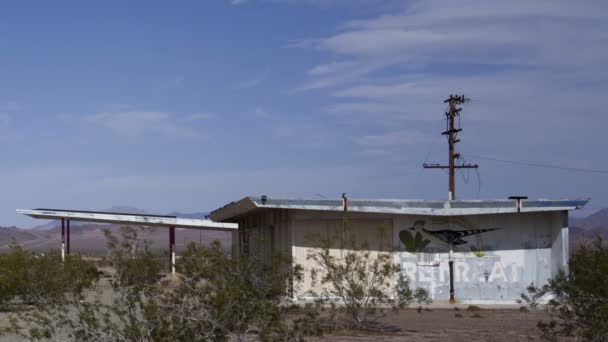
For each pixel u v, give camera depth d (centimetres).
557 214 2748
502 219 2775
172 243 3494
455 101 4784
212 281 1183
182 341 1150
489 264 2747
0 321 2092
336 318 2059
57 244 13100
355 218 2703
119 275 1190
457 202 2669
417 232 2720
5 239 14750
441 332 1858
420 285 2705
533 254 2777
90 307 1230
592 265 1384
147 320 1145
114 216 3700
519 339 1719
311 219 2673
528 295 2731
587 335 1358
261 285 1273
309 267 2622
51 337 1285
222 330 1173
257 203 2578
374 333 1830
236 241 3959
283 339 1281
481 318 2227
